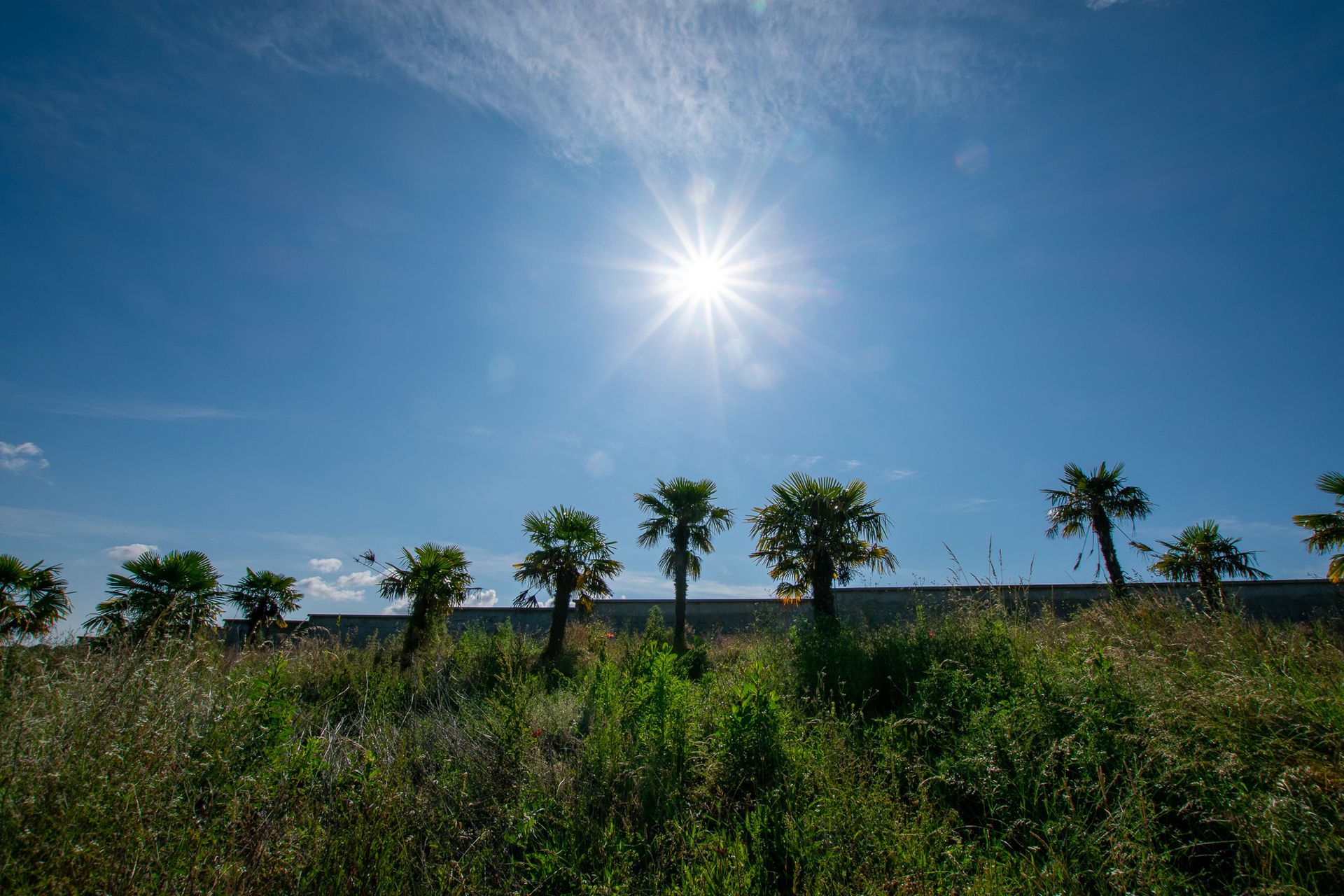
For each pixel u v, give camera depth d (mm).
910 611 15922
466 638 11156
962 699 4039
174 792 2502
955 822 2943
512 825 3117
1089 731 3086
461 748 4043
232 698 3354
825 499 13633
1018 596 5988
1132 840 2408
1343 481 13570
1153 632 4773
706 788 3584
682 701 4410
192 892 2191
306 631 9609
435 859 2770
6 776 2223
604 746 3865
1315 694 3094
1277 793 2504
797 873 2455
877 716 4645
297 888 2395
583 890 2572
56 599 8305
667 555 18031
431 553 12117
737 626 20344
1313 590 15836
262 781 2906
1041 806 2932
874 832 2705
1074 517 16781
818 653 6145
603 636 14742
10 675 3133
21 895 1985
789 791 3246
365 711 4902
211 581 11531
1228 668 3715
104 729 2699
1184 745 2924
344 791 3021
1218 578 13961
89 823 2279
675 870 2818
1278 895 2131
